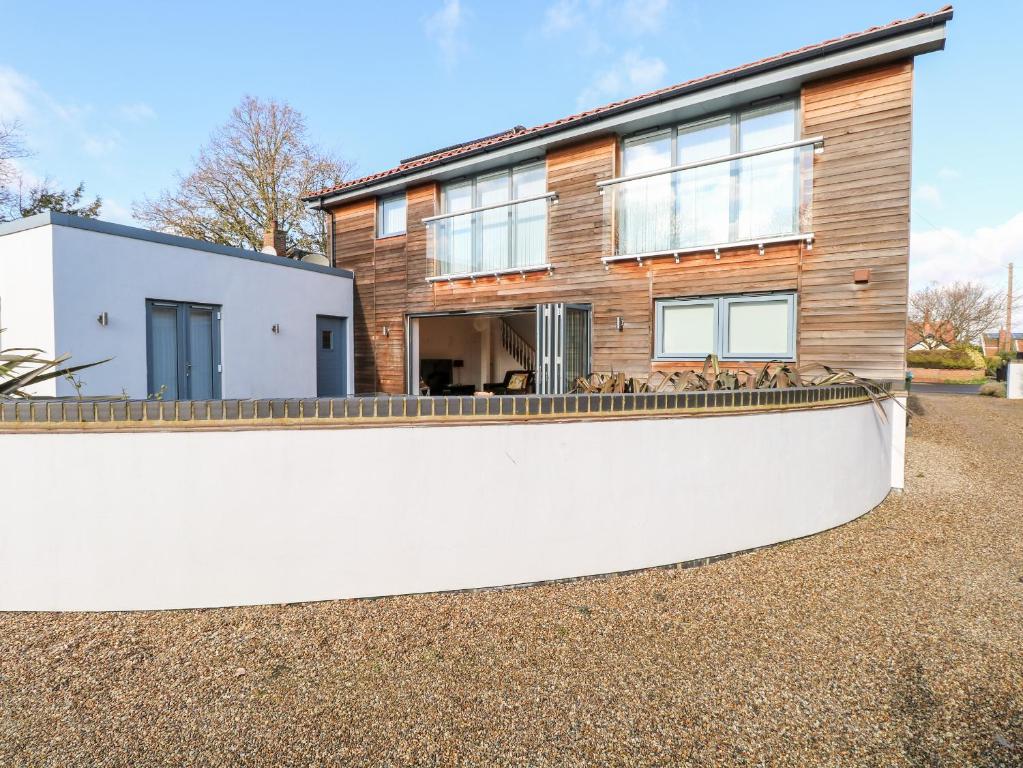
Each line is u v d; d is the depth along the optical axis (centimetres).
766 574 460
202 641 349
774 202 823
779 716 280
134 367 880
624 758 249
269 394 1117
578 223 1007
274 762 245
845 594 425
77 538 385
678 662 329
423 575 414
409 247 1255
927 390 2556
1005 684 309
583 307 1001
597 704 288
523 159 1085
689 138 904
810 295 794
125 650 339
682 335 917
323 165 2592
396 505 407
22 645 344
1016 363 2017
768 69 776
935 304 4606
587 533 444
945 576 460
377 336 1321
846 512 594
